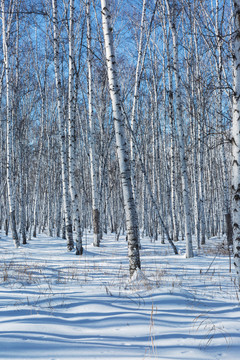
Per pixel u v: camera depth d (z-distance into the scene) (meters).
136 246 7.82
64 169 15.43
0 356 2.89
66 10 16.19
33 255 13.92
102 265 10.74
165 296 5.50
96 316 4.41
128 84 22.19
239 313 4.69
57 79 15.16
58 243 19.36
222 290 6.47
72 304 5.04
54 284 7.26
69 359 2.88
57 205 30.22
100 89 21.53
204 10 14.95
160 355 3.04
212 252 14.80
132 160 17.06
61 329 3.81
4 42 16.62
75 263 11.37
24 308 4.81
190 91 16.94
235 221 5.79
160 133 24.11
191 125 18.50
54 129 27.08
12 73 19.66
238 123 5.72
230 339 3.55
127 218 7.91
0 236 23.09
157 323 4.14
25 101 26.03
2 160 26.70
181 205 30.67
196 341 3.50
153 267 10.15
